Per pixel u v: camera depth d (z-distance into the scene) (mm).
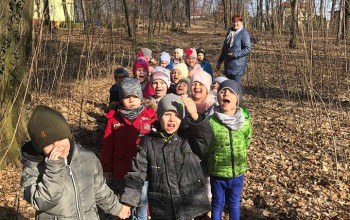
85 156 2416
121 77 5684
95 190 2496
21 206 4102
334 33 8133
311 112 8227
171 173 2891
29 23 5016
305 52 6953
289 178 5227
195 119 2854
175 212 2891
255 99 9883
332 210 4375
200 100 3994
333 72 7805
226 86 3479
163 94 4578
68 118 6953
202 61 8227
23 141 5035
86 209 2389
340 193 4758
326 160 5797
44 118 2174
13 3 4777
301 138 6809
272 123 7781
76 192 2330
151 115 3891
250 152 6281
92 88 9070
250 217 4246
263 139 6902
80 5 8555
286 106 8914
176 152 2914
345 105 8609
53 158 2113
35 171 2260
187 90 4629
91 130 6695
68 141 2266
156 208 2938
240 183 3604
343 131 7059
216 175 3547
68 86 8164
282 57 9164
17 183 4527
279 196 4703
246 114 3688
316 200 4586
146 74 5395
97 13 9359
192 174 2924
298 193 4781
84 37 8234
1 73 4723
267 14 9773
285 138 6871
